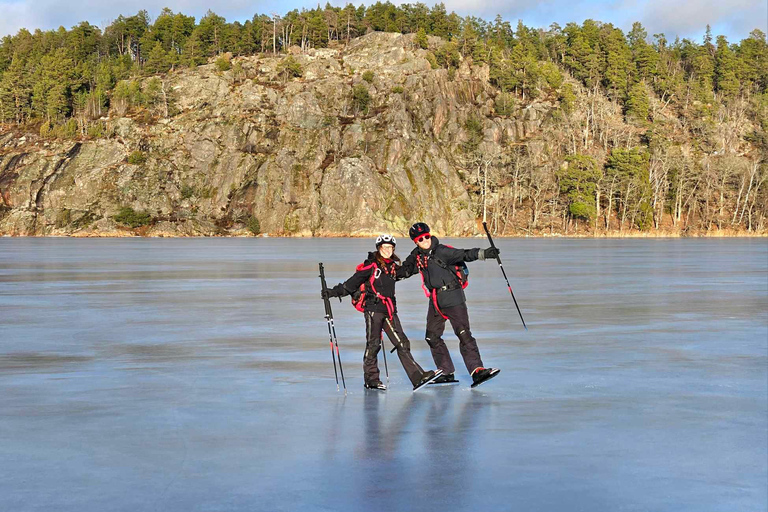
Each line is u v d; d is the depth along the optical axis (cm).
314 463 606
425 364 1109
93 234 15450
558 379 970
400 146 17025
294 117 17562
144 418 761
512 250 6856
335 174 16338
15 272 3381
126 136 17512
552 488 546
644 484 554
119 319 1639
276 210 16112
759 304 1933
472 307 1869
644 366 1062
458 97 19088
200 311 1798
